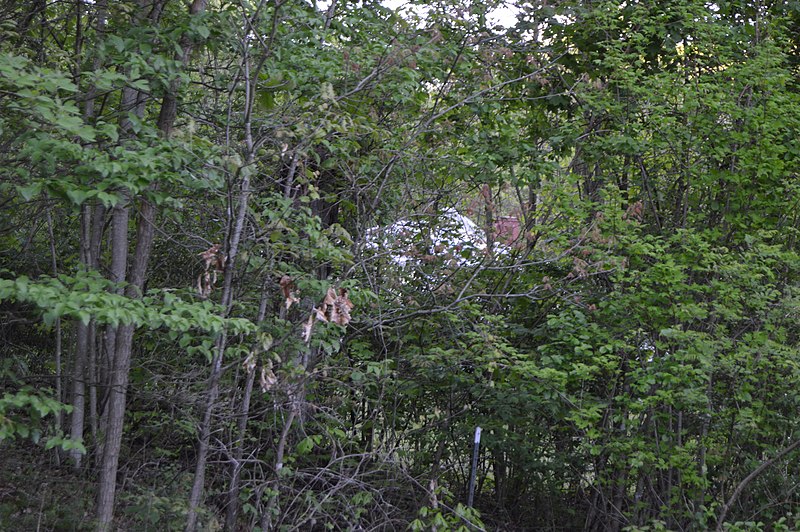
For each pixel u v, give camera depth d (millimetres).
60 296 4922
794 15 10703
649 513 9672
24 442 8383
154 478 7859
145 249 7246
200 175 6180
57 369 8266
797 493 8867
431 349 9047
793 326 8688
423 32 8961
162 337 7902
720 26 9570
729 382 8992
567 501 10766
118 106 7805
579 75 10812
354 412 9695
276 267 7258
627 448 8594
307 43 8320
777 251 8273
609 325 9367
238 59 7801
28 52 7012
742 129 9422
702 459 8734
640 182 10250
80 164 5430
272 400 7547
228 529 7551
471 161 9383
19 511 6773
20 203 7547
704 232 9102
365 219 8609
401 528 8867
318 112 6891
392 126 8969
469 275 9797
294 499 7828
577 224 9406
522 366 8836
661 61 10523
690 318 8422
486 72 9188
